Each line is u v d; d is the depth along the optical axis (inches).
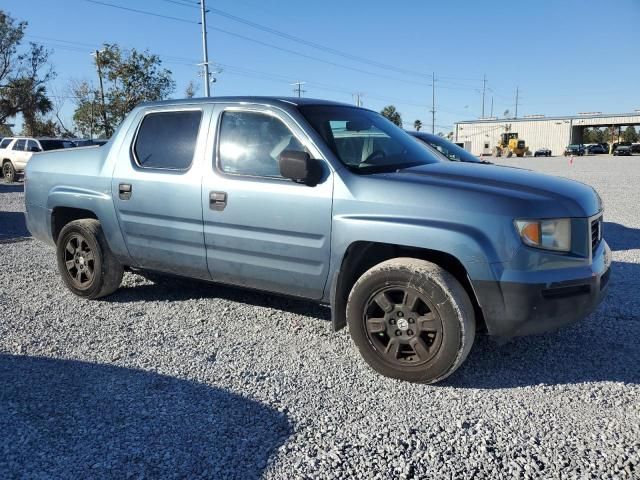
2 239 359.9
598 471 105.7
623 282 237.6
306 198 155.3
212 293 221.8
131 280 241.6
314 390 140.2
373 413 128.6
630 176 940.6
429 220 139.6
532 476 104.6
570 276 136.9
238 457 111.3
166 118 189.9
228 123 175.9
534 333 139.3
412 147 187.0
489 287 134.7
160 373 149.3
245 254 169.0
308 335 177.6
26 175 229.0
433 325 139.0
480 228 135.1
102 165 200.4
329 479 104.3
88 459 110.7
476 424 123.4
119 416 126.8
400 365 144.3
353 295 148.6
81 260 212.1
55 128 2070.6
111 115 1483.8
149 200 185.6
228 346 168.2
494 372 150.9
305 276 159.9
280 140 165.5
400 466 108.0
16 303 210.5
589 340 172.1
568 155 2773.1
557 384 143.3
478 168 168.1
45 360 157.6
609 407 130.6
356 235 146.9
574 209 140.5
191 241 178.9
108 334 178.1
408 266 140.7
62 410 129.3
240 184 166.7
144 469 107.4
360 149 168.2
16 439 117.5
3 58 1590.8
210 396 136.4
